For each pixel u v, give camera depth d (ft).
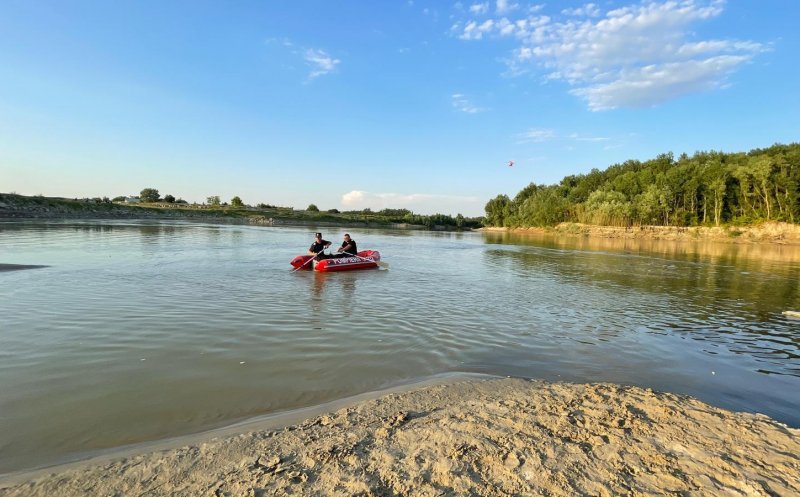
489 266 73.72
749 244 171.01
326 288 45.14
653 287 52.49
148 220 247.29
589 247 137.69
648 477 12.17
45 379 19.27
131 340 25.20
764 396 19.98
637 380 21.79
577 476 12.18
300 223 301.43
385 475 12.10
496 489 11.53
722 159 265.54
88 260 59.52
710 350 27.04
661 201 233.76
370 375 21.18
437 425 15.43
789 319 35.78
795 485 11.81
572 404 17.60
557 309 38.29
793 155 193.47
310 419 16.10
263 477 12.00
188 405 17.19
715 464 12.92
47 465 12.84
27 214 188.34
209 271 53.57
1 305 32.71
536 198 333.01
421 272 61.98
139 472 12.35
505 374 22.04
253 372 20.93
